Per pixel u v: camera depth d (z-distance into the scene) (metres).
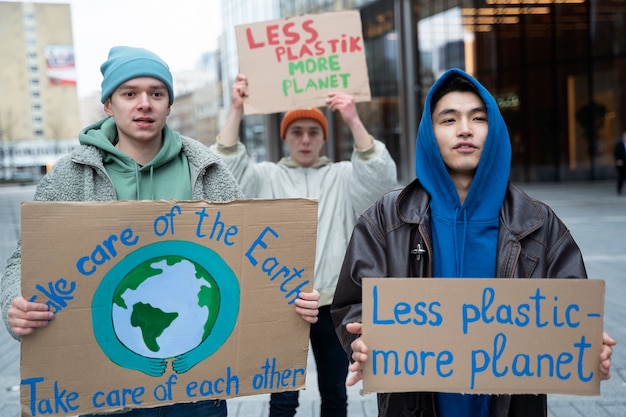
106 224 1.69
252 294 1.83
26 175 49.62
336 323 1.92
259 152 31.77
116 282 1.72
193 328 1.79
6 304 1.73
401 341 1.70
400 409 1.83
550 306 1.67
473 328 1.69
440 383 1.70
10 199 24.80
